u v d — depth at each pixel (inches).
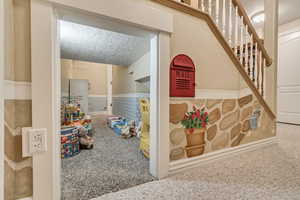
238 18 60.2
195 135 45.9
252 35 61.4
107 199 30.9
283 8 102.9
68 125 70.0
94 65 199.8
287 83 120.6
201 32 46.2
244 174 41.2
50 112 27.2
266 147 64.9
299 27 113.6
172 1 39.8
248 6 101.8
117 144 68.5
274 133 70.4
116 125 94.7
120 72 160.1
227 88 53.1
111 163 48.1
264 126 66.1
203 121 47.4
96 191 33.5
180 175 40.8
